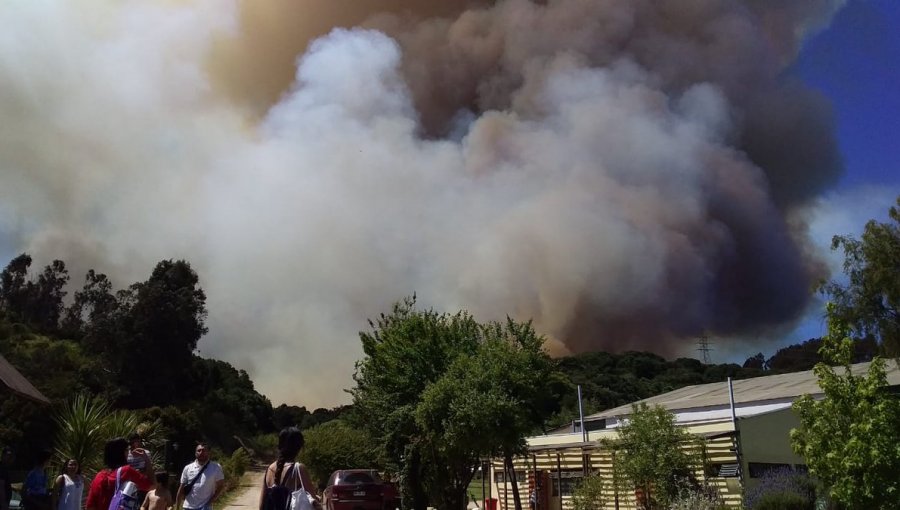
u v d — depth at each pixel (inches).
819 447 346.6
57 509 334.3
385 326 855.7
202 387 2903.5
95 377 2385.6
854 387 351.3
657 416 650.2
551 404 735.1
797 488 561.9
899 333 685.3
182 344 2733.8
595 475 754.2
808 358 2500.0
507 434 641.0
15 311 3417.8
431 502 824.9
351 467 1451.8
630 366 2733.8
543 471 935.7
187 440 1483.8
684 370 2751.0
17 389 580.7
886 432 326.6
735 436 654.5
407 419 752.3
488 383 669.9
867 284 695.1
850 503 327.9
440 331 798.5
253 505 1103.6
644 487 631.8
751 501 586.9
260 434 3186.5
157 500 298.5
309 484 213.8
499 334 764.0
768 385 1040.8
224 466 1673.2
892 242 696.4
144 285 2733.8
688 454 623.5
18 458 1065.5
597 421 1093.1
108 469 285.3
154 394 2605.8
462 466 751.1
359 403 884.6
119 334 2598.4
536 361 717.3
